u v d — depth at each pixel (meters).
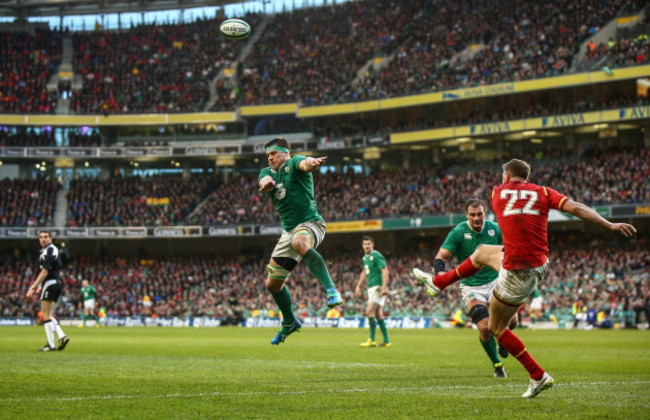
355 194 70.25
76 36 84.94
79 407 8.87
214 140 79.81
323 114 72.62
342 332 42.34
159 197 76.62
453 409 8.73
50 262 21.44
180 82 81.12
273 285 12.16
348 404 9.16
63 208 75.56
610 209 57.31
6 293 68.50
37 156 76.06
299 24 83.25
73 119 76.69
